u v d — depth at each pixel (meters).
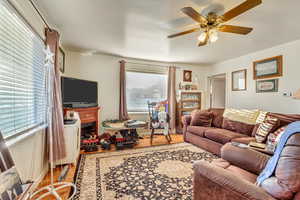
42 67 2.07
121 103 4.09
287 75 3.11
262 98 3.58
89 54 3.86
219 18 1.80
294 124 0.87
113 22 2.29
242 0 1.76
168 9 1.95
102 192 1.67
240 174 1.27
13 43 1.43
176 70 4.93
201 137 3.14
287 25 2.37
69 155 2.29
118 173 2.08
